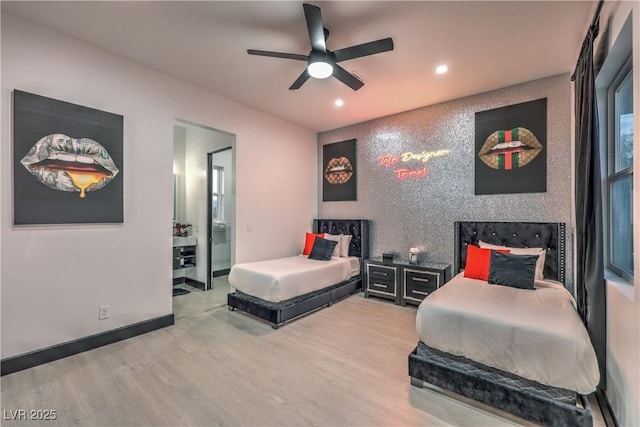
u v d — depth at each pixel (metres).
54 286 2.53
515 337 1.83
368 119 4.88
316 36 2.22
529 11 2.25
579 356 1.65
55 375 2.30
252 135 4.38
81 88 2.70
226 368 2.43
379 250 4.82
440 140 4.17
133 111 3.05
